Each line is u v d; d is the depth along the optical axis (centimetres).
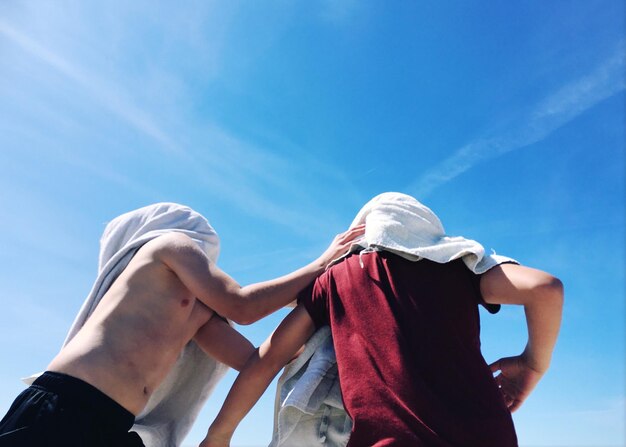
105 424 122
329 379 133
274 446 130
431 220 144
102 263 156
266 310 141
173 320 144
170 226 161
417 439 108
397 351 118
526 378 135
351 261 137
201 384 163
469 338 123
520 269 126
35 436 115
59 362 128
